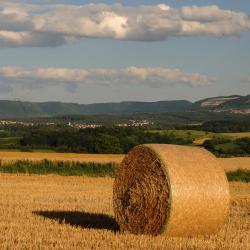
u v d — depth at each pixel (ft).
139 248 55.31
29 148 321.32
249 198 110.52
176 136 337.72
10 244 56.65
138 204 65.87
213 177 63.57
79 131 322.34
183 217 62.13
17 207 87.56
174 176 62.44
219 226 64.08
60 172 172.65
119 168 69.97
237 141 315.78
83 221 74.54
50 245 56.13
